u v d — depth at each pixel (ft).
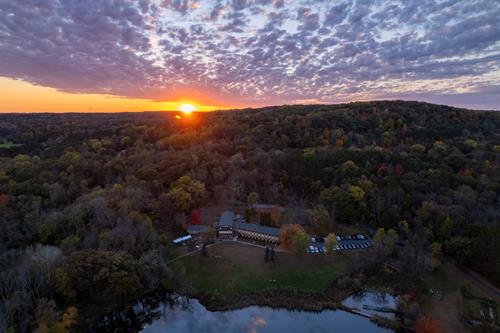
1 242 282.15
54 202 358.84
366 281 280.31
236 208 411.54
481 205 337.93
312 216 358.02
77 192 385.09
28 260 239.50
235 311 245.86
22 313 209.67
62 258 245.86
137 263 258.16
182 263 302.86
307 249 322.55
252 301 255.09
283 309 247.91
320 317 239.30
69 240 278.05
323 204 390.21
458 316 231.50
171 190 396.57
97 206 320.91
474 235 297.53
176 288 268.21
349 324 231.71
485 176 394.52
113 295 233.35
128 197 355.56
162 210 366.63
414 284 264.72
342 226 377.50
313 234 355.77
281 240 320.70
